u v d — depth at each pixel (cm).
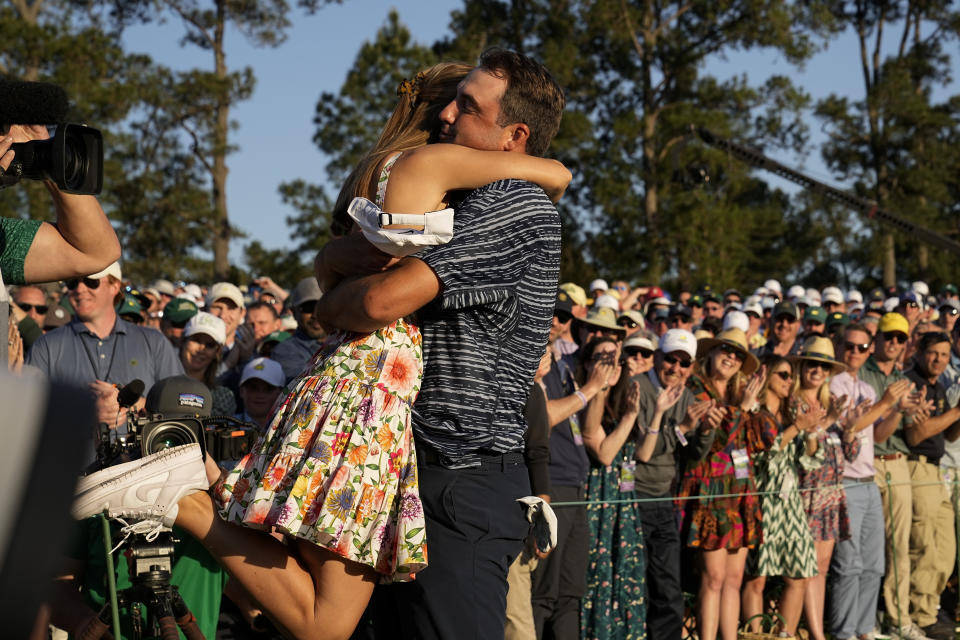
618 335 606
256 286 1073
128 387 336
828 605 652
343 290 210
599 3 2948
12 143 222
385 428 208
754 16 3014
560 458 516
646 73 3106
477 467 220
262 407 512
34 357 475
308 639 213
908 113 3291
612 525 536
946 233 3341
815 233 3672
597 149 3014
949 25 3534
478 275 210
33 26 2219
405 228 204
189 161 2769
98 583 312
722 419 569
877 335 761
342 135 2745
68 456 58
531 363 229
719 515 557
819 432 611
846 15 3669
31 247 262
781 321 866
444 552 215
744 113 3069
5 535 56
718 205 2895
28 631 58
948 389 764
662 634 546
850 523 641
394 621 234
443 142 233
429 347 216
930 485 720
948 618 766
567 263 2944
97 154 228
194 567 326
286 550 216
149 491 214
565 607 511
